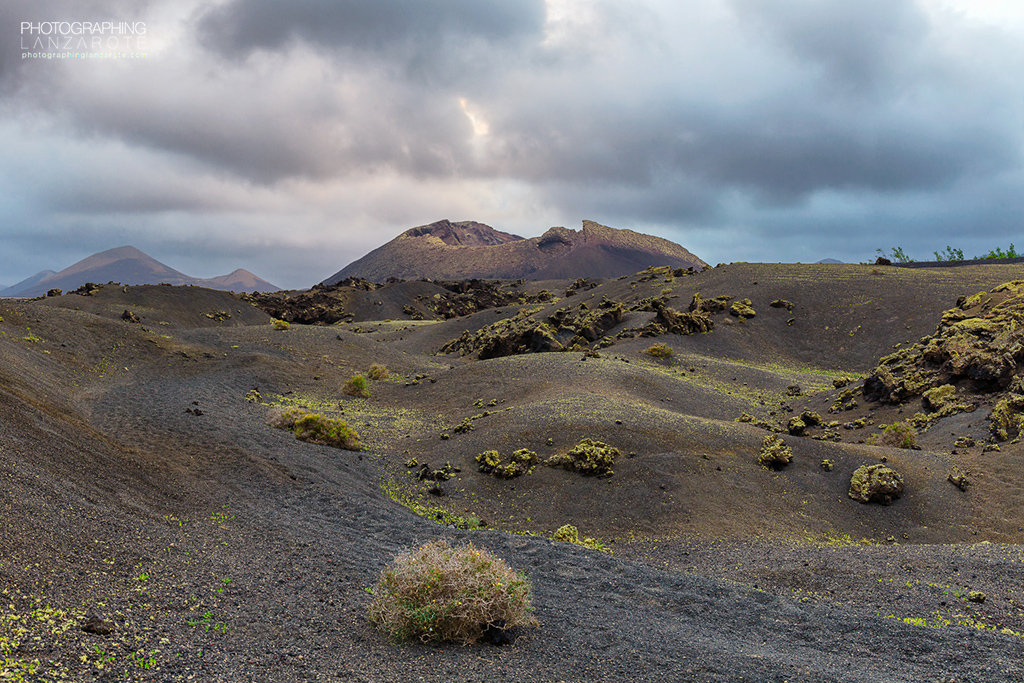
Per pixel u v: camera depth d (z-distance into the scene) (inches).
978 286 3732.8
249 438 1144.8
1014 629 519.8
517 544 708.7
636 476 1138.0
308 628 360.2
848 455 1269.7
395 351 3100.4
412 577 372.2
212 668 273.4
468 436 1416.1
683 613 496.4
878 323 3641.7
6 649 246.8
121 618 316.2
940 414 1667.1
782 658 379.6
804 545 890.7
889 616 547.2
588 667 341.4
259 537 582.9
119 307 4980.3
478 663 332.5
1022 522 1031.6
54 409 959.6
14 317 1996.8
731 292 4411.9
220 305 6003.9
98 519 486.6
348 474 1095.6
